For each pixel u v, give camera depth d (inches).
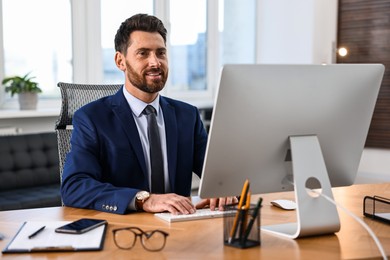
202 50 215.3
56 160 150.7
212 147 55.5
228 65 53.3
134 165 77.3
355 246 54.3
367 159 220.8
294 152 58.0
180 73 207.8
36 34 166.9
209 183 57.2
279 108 56.7
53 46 171.3
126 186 77.2
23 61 164.9
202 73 216.4
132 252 51.8
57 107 173.0
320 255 51.2
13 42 161.9
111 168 76.9
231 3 221.8
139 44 76.2
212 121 54.6
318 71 57.5
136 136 77.9
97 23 179.6
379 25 211.2
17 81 154.9
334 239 56.8
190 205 66.8
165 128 81.2
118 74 188.9
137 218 64.8
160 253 51.4
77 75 177.0
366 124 62.5
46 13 168.7
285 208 70.5
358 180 223.1
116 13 185.9
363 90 60.4
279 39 222.8
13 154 142.3
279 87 56.1
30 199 128.0
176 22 203.8
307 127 59.1
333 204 58.2
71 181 72.1
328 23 218.5
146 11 194.9
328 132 60.6
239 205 53.3
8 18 160.2
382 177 216.8
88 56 178.7
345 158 63.2
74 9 174.2
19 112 151.6
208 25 214.8
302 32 216.1
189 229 60.0
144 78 76.6
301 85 57.1
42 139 150.3
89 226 58.3
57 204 132.9
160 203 66.4
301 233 56.4
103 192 68.9
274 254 51.3
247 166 58.1
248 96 55.0
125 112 78.7
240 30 226.4
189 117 84.8
